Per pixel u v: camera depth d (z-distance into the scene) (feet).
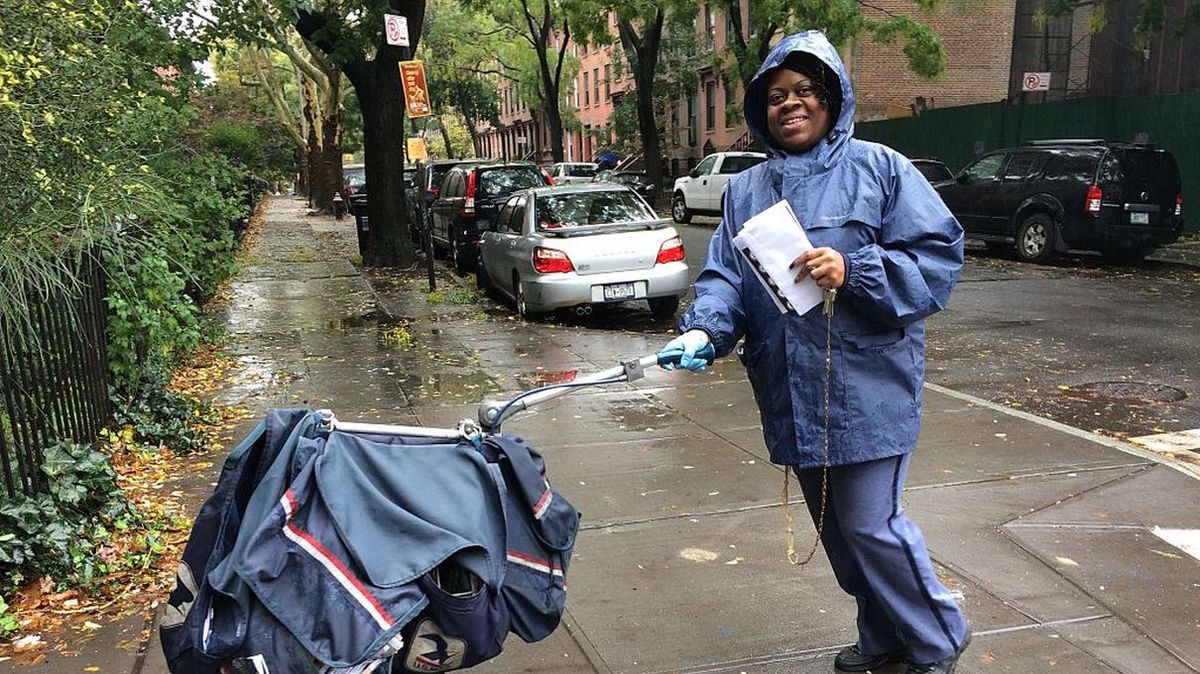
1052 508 14.70
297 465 7.04
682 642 11.00
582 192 35.47
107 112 19.93
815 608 11.75
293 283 46.06
